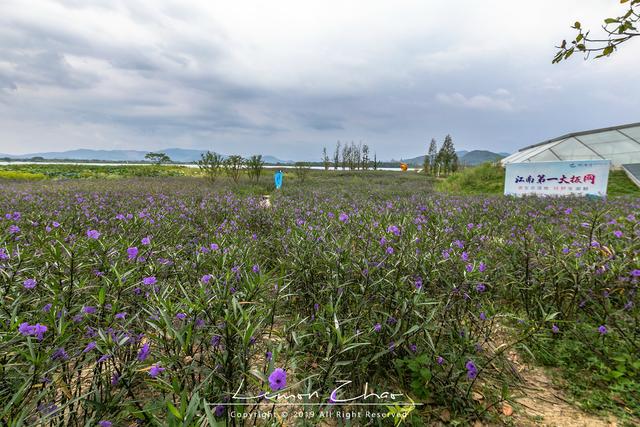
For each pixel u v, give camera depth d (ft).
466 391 7.22
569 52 6.24
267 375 5.00
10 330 5.48
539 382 8.01
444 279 9.36
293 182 74.43
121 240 10.97
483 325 9.06
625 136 61.82
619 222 15.81
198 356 7.25
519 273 11.57
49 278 7.80
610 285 9.26
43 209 20.54
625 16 5.50
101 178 78.18
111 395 6.11
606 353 8.43
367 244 10.66
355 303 9.14
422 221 16.84
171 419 4.11
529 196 36.68
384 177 109.29
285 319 10.09
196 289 8.04
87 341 6.15
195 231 16.35
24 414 4.50
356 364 7.00
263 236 17.35
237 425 5.77
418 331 7.90
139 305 8.07
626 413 6.93
